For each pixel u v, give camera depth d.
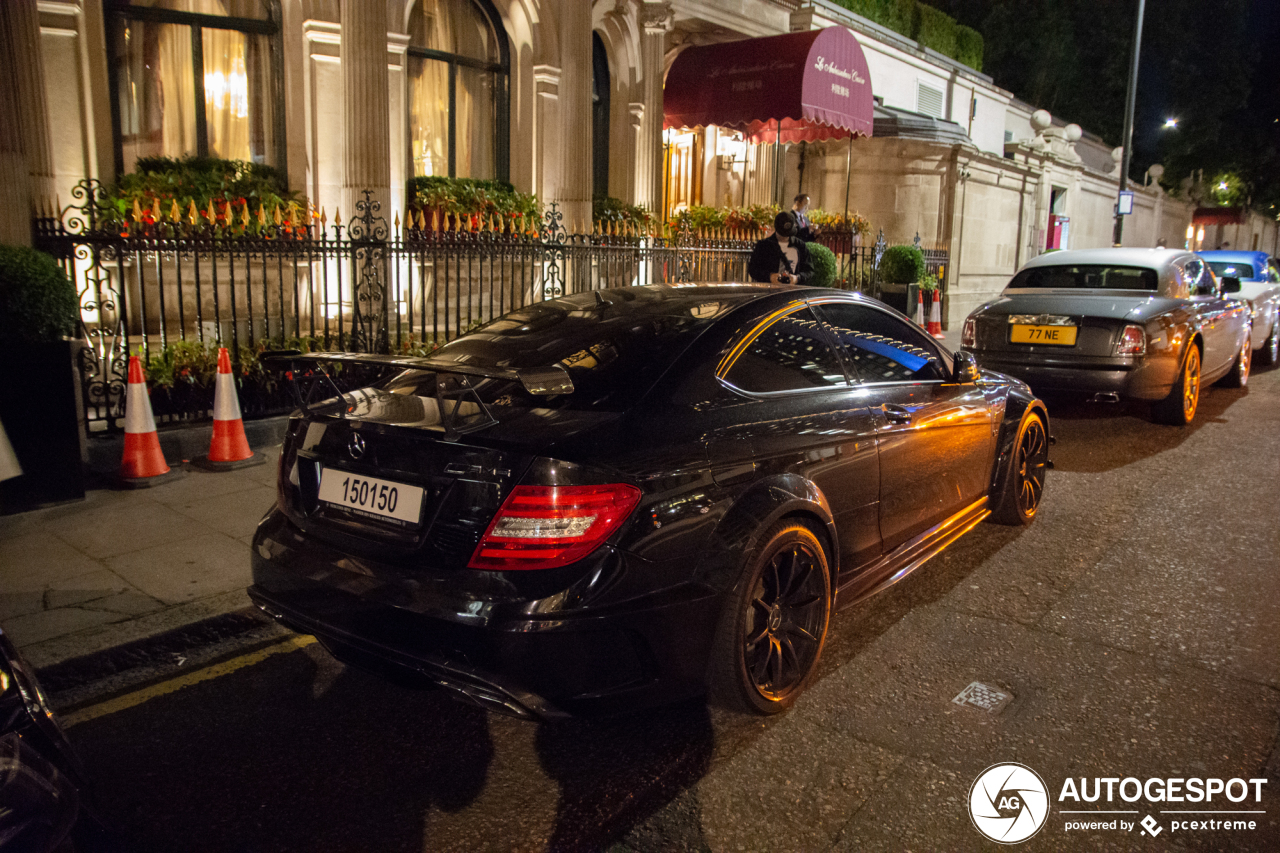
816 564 3.24
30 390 5.13
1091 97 33.66
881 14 20.30
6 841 1.39
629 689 2.65
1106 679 3.44
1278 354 13.11
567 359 3.17
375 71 8.87
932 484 4.15
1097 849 2.47
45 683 3.37
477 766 2.89
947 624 3.96
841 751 2.95
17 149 5.78
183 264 8.29
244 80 9.90
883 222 17.50
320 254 7.07
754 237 13.87
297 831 2.55
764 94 12.62
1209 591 4.34
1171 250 8.74
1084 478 6.47
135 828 2.56
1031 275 8.77
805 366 3.55
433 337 8.27
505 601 2.48
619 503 2.58
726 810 2.64
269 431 6.59
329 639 2.82
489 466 2.56
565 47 10.93
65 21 8.27
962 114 23.33
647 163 13.48
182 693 3.37
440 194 10.68
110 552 4.57
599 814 2.63
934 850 2.46
